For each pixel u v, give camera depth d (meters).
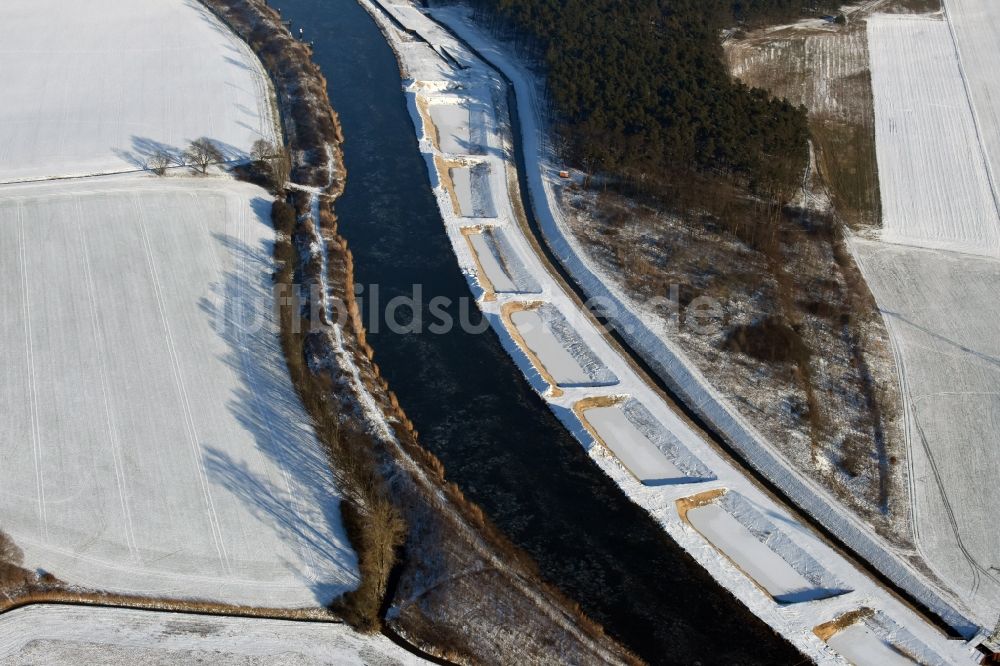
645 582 78.44
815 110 154.50
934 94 162.12
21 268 107.25
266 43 162.38
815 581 79.81
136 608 74.06
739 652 73.50
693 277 113.50
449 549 78.75
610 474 87.94
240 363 96.44
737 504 86.25
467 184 131.50
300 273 110.25
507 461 88.88
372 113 146.00
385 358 99.81
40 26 166.88
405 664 71.31
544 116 146.25
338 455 86.94
